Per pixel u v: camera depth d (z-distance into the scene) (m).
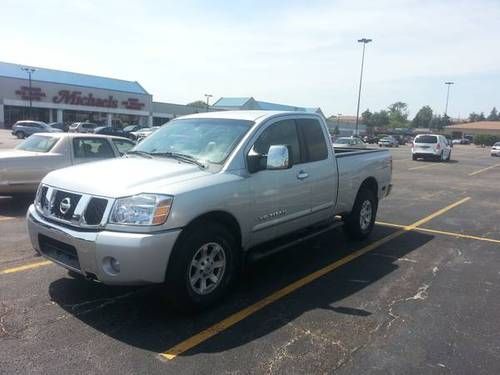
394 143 63.06
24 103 62.84
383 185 8.14
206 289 4.63
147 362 3.68
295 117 6.03
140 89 78.19
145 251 4.02
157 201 4.14
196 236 4.39
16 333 4.08
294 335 4.21
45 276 5.48
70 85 67.00
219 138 5.29
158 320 4.42
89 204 4.24
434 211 11.09
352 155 7.18
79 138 10.23
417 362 3.80
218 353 3.85
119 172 4.59
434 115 165.75
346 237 7.88
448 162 31.34
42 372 3.48
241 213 4.89
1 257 6.19
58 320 4.35
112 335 4.10
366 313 4.74
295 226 5.87
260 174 5.15
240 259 5.07
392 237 8.09
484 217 10.54
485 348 4.07
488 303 5.12
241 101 86.75
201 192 4.43
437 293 5.39
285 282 5.59
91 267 4.14
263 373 3.58
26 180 9.42
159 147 5.53
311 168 6.03
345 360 3.80
